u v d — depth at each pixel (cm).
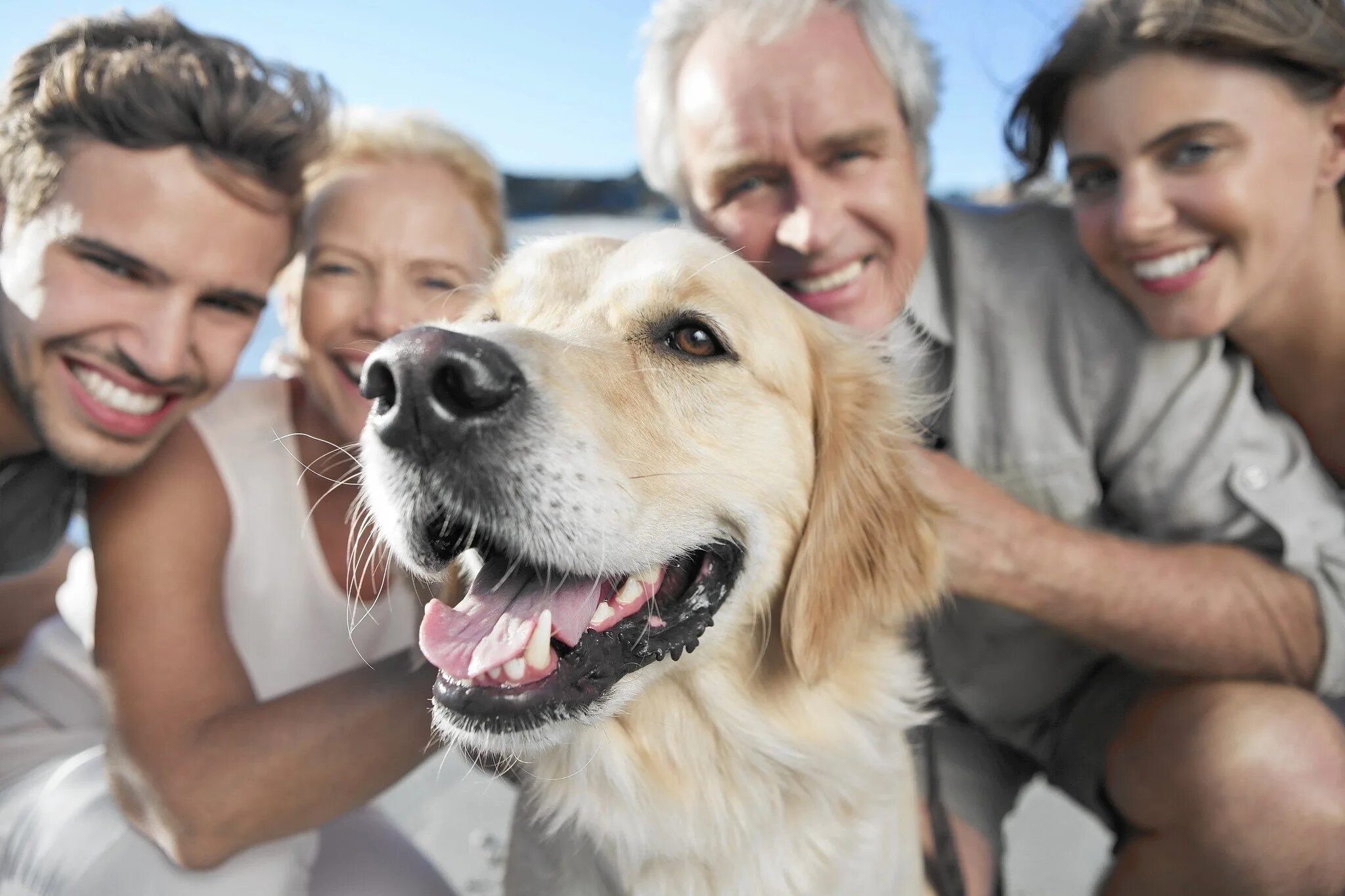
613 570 39
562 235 52
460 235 59
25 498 53
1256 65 49
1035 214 62
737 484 43
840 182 59
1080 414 59
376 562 55
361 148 59
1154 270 53
